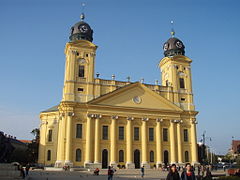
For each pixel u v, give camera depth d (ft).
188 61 236.63
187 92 228.43
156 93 212.23
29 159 258.57
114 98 200.54
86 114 192.03
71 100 190.39
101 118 194.90
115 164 188.34
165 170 184.55
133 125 202.39
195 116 222.89
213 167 222.28
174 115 215.10
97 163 182.50
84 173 156.04
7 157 91.09
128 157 193.06
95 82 201.16
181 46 243.81
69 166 176.04
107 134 194.49
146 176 146.72
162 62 243.60
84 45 205.36
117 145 194.59
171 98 221.05
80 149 185.06
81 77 198.70
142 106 206.90
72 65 198.70
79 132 187.93
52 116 227.20
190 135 218.18
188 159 212.23
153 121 209.36
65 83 197.57
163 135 209.77
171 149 207.51
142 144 200.34
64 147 182.09
